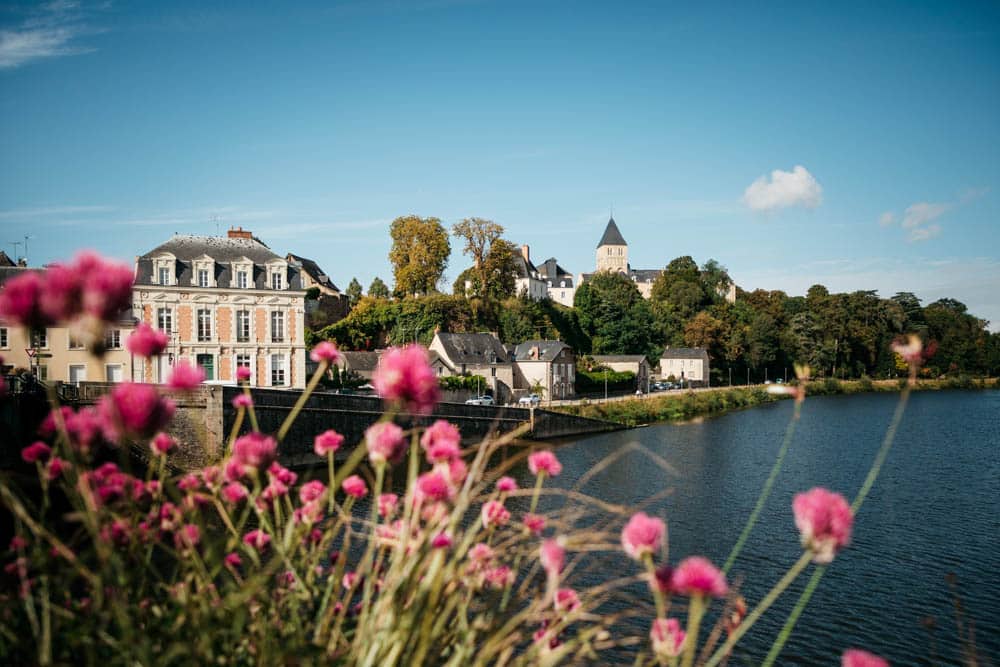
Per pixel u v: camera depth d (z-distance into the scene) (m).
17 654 2.70
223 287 40.75
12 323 2.12
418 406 2.33
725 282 114.00
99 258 2.21
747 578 15.73
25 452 3.10
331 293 81.94
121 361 36.62
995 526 20.14
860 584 15.40
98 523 2.63
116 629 2.75
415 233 72.44
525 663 3.09
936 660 11.95
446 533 2.93
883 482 26.59
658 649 2.67
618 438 42.31
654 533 2.55
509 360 63.62
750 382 93.88
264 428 26.11
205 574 2.91
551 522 3.54
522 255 109.62
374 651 2.65
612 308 89.38
